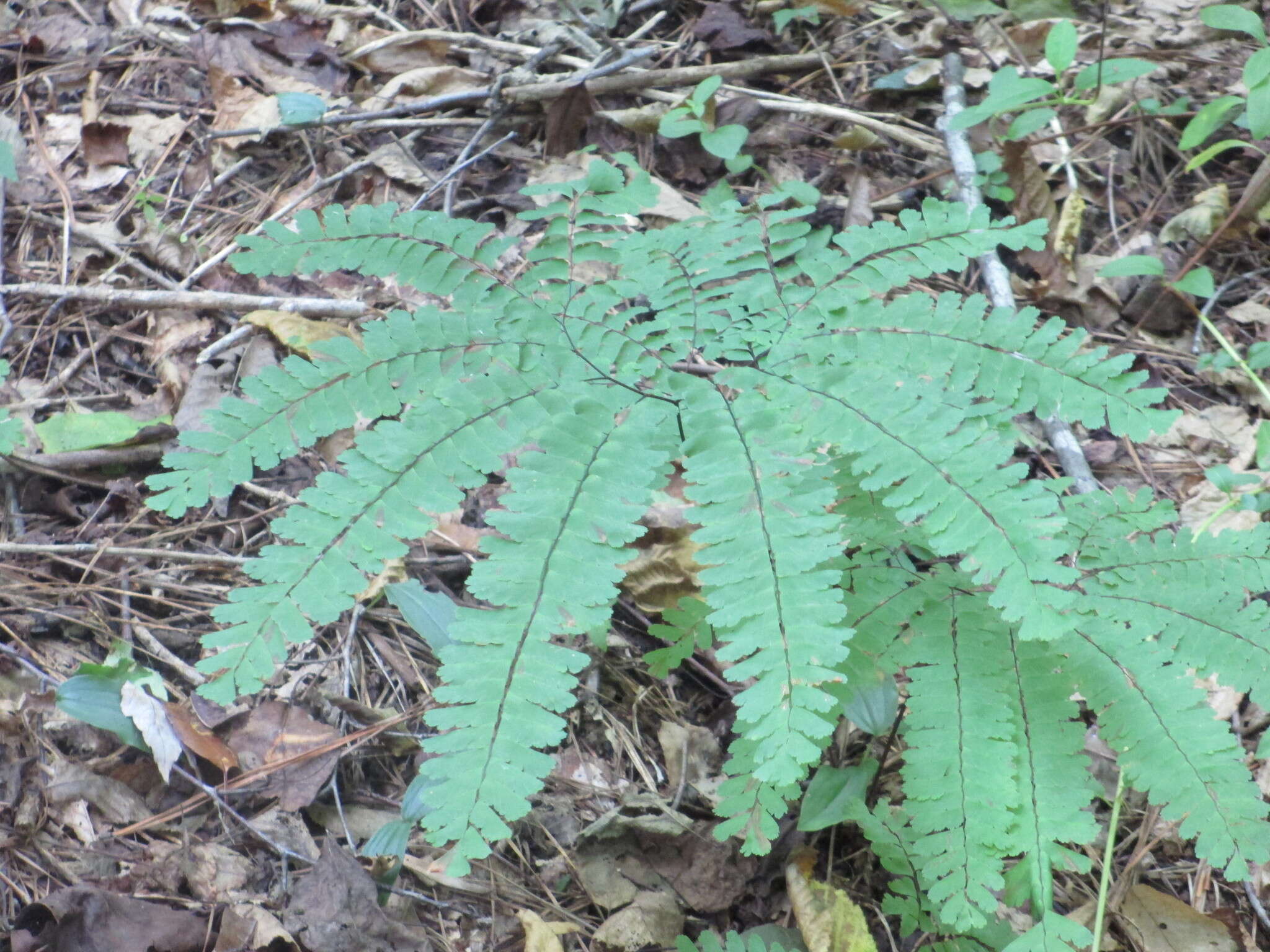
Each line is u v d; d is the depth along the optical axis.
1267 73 2.60
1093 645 1.62
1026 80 2.88
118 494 2.47
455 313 1.63
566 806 2.13
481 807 1.16
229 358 2.71
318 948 1.80
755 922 2.01
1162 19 3.93
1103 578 1.69
